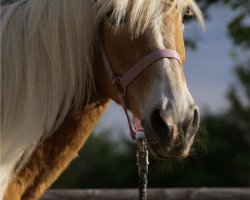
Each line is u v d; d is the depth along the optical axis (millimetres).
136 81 2436
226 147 13070
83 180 12281
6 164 2408
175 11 2506
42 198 4598
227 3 5816
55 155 2578
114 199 4684
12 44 2455
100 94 2652
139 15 2420
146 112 2355
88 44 2514
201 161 12859
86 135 2660
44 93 2447
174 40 2453
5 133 2426
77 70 2502
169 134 2264
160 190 4691
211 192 4691
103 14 2484
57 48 2453
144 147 2609
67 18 2471
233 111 13992
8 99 2424
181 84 2367
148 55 2410
